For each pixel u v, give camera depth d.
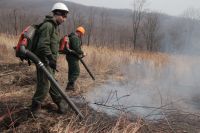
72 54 6.96
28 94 6.36
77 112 4.78
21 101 5.78
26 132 4.50
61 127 4.57
